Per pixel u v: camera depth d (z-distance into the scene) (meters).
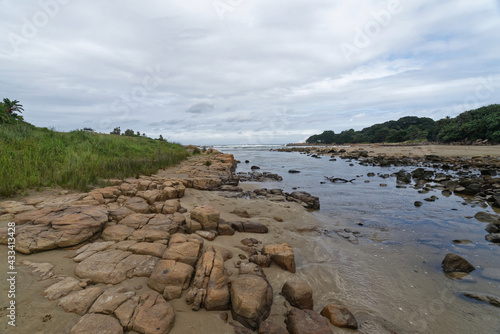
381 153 38.38
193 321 3.03
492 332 3.39
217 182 12.39
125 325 2.73
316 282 4.39
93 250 4.25
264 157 39.81
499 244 6.18
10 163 8.49
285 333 2.94
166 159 17.78
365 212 8.96
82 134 16.70
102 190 7.60
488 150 36.12
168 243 4.78
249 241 5.75
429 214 8.70
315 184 14.77
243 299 3.16
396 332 3.31
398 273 4.82
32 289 3.16
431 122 108.81
